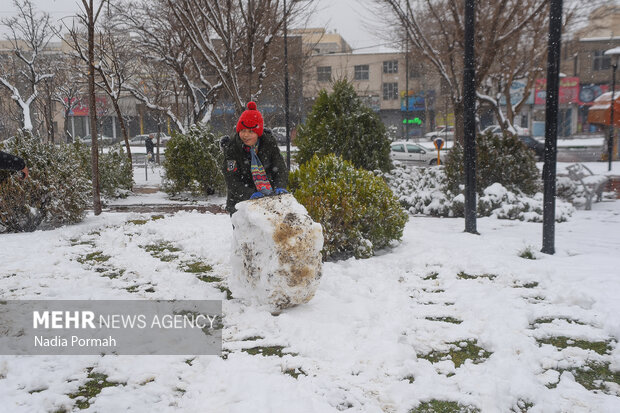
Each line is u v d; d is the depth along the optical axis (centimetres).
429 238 748
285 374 318
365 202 642
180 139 1462
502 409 279
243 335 379
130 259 634
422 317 424
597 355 346
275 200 427
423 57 1581
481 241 714
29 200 840
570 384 307
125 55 1969
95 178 1015
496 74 1914
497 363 329
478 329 390
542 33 1722
